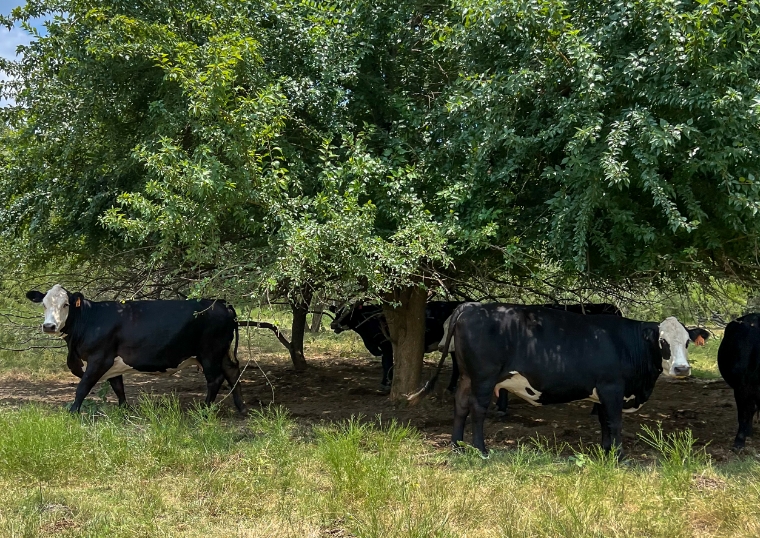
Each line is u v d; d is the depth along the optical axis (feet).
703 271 22.65
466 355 21.25
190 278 27.43
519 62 21.56
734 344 22.61
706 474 17.87
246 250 23.27
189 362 26.45
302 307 32.40
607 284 24.23
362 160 20.45
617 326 21.17
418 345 29.43
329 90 23.31
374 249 20.01
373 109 25.86
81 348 24.99
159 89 23.71
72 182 27.35
